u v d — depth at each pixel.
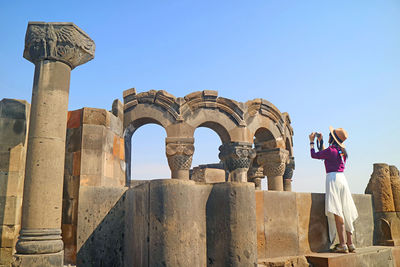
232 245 3.61
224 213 3.71
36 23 5.58
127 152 10.45
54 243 4.94
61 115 5.46
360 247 6.84
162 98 10.67
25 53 5.86
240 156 11.38
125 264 5.16
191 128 10.91
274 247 5.41
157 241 3.35
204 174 14.38
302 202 5.96
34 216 4.94
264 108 12.32
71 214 6.86
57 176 5.23
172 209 3.40
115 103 9.18
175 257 3.30
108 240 5.43
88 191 5.55
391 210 7.38
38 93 5.39
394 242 7.12
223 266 3.59
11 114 6.79
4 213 6.37
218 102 11.40
